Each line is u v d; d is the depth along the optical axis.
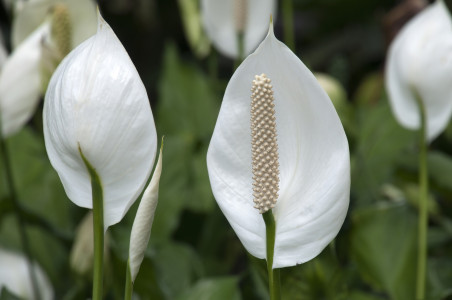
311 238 0.88
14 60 1.13
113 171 0.87
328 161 0.88
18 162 1.43
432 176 1.31
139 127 0.86
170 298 1.16
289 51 0.87
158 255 1.24
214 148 0.89
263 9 1.32
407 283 1.17
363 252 1.18
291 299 1.11
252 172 0.89
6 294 1.15
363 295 1.13
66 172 0.88
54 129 0.87
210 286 1.14
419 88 1.13
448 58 1.13
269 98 0.87
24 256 1.32
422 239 1.12
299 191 0.88
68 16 1.11
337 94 1.44
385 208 1.18
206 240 1.47
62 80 0.87
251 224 0.89
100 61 0.87
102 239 0.88
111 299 1.20
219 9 1.32
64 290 1.33
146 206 0.87
